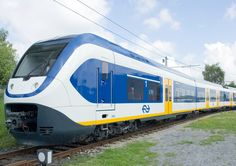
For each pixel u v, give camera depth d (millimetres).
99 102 9320
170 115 16938
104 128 10023
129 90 11414
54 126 7680
